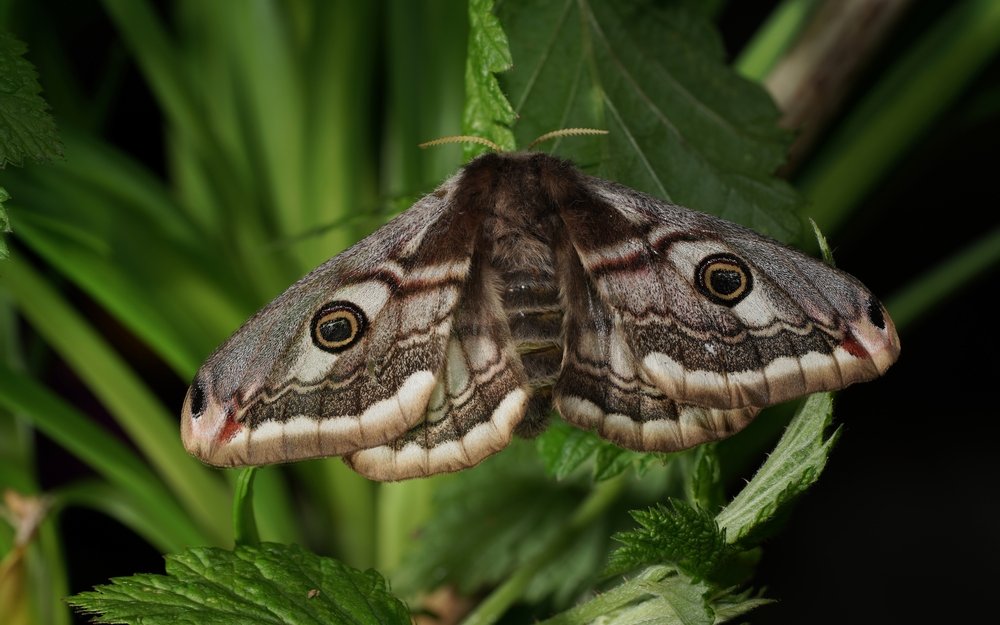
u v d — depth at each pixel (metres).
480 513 0.43
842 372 0.34
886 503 0.51
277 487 0.42
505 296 0.35
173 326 0.41
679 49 0.38
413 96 0.44
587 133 0.37
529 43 0.37
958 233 0.54
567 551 0.43
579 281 0.35
